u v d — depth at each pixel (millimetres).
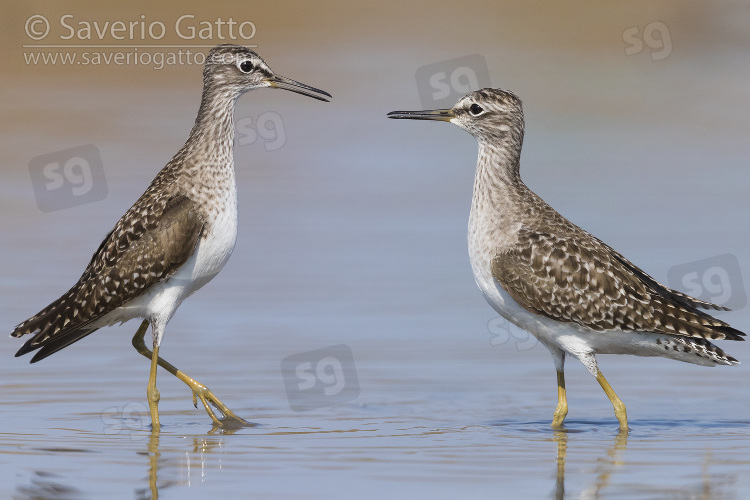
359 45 36812
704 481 10328
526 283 12977
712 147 29188
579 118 31844
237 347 16031
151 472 10641
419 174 26203
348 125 29938
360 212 23391
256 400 13914
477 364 15578
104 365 15367
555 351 13242
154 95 32031
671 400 14031
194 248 13219
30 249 20625
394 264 20234
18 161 25922
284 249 21031
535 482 10281
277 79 14453
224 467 10836
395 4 40281
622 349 13094
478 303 18297
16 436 12086
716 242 21000
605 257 12977
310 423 12898
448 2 41156
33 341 13141
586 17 40656
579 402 13984
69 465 10891
